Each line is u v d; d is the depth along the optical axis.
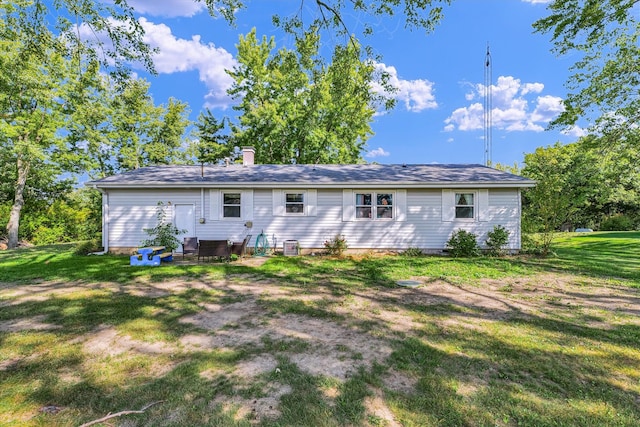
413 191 11.34
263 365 3.08
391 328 4.09
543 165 21.67
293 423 2.22
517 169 29.36
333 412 2.35
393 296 5.67
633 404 2.48
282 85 20.53
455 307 5.00
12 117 14.80
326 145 21.69
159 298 5.44
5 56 12.04
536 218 11.28
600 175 15.34
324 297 5.59
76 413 2.34
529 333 3.91
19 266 8.34
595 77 11.85
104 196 11.33
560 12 9.90
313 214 11.50
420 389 2.66
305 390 2.63
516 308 4.96
